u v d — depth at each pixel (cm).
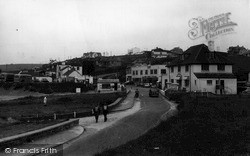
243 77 6081
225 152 1221
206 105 2825
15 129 2069
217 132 1585
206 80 5188
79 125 2555
